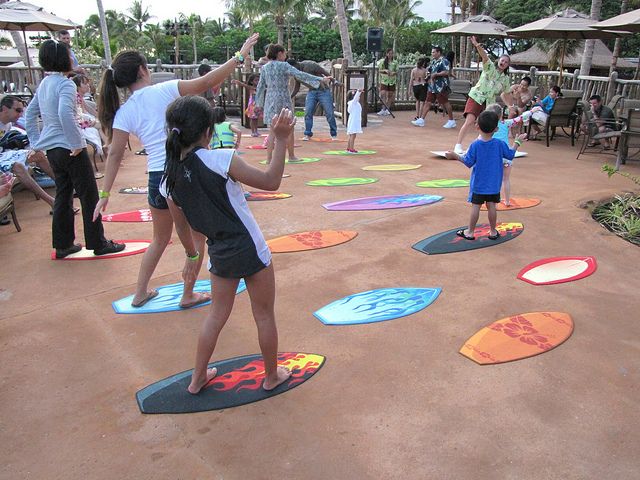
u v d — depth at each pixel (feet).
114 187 23.24
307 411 8.79
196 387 9.20
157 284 13.61
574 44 90.94
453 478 7.39
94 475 7.47
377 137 36.86
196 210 7.93
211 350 8.91
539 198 21.02
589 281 13.73
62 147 14.12
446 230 17.39
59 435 8.27
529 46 138.31
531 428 8.39
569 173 25.76
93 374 9.83
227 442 8.11
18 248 15.99
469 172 25.99
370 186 23.11
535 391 9.31
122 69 11.45
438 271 14.28
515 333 11.15
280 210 19.65
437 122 44.91
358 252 15.58
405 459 7.74
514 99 35.40
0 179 16.58
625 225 17.61
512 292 13.07
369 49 49.39
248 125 40.60
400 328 11.35
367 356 10.35
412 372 9.84
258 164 27.22
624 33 38.29
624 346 10.76
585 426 8.45
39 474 7.48
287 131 7.88
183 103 7.66
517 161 28.73
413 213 19.21
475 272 14.23
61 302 12.59
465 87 50.65
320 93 35.06
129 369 9.98
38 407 8.92
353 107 30.09
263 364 10.07
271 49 25.26
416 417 8.64
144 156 30.30
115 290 13.24
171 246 16.16
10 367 10.02
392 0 178.91
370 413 8.73
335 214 19.15
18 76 42.14
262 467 7.60
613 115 31.83
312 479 7.38
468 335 11.09
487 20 46.96
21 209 19.83
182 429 8.38
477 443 8.05
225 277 8.31
